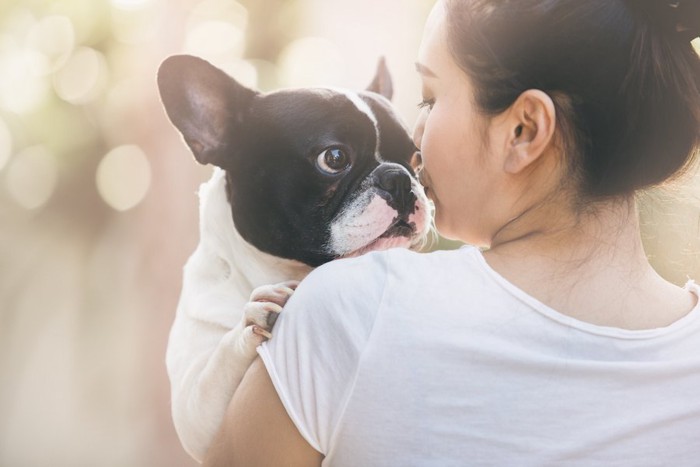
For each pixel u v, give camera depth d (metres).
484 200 1.52
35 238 11.57
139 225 6.80
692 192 1.61
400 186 2.10
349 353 1.36
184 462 6.50
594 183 1.42
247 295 2.13
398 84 8.34
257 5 8.36
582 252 1.42
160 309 6.52
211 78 2.20
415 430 1.32
